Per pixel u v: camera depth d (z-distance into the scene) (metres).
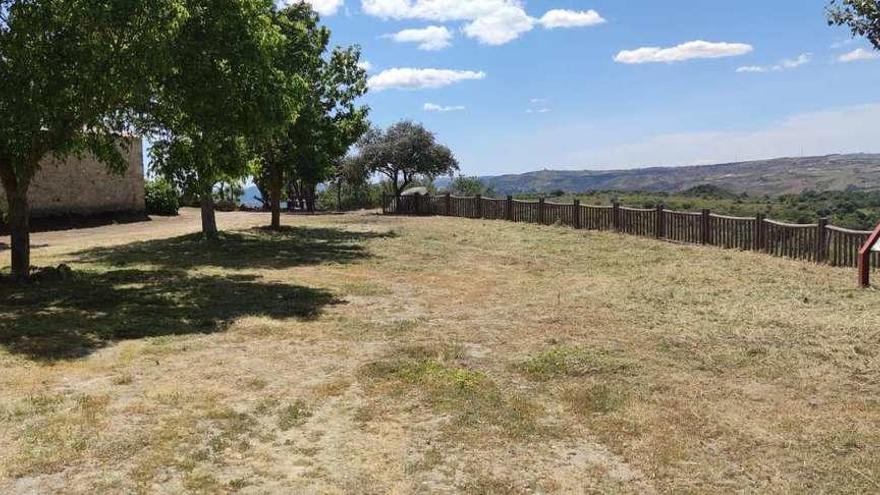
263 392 5.93
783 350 7.20
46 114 9.66
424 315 9.20
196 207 40.75
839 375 6.39
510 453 4.73
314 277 12.65
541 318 8.95
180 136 12.36
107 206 28.64
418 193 32.56
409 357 7.04
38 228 25.36
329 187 47.84
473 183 44.72
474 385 6.12
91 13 9.02
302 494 4.11
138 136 12.87
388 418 5.36
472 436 5.01
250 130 11.62
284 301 10.18
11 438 4.81
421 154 37.56
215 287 11.40
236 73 11.17
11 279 11.46
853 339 7.52
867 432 5.03
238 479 4.27
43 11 9.21
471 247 17.44
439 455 4.68
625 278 12.19
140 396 5.77
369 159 37.97
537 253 15.99
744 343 7.50
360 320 8.86
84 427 5.03
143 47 9.56
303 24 20.91
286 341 7.72
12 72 9.20
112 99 10.31
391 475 4.38
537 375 6.46
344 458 4.62
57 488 4.11
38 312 9.16
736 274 12.15
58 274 12.10
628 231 19.53
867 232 12.11
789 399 5.78
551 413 5.50
